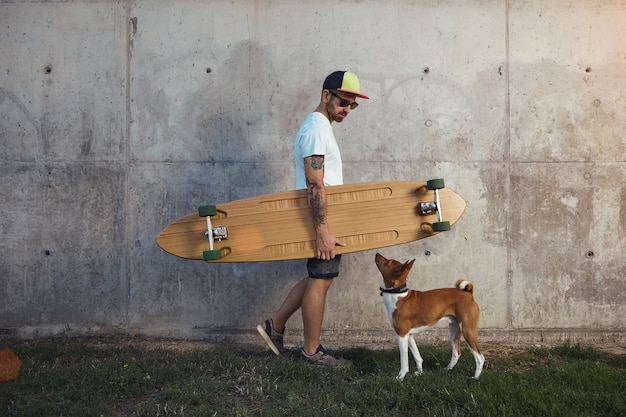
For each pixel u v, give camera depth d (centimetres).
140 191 578
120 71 577
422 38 577
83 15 575
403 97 579
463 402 382
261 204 478
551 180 580
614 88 580
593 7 578
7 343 550
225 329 578
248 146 579
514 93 579
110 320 579
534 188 580
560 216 580
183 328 579
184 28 576
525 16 579
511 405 366
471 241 580
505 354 528
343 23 577
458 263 580
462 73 579
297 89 577
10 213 575
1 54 575
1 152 575
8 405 386
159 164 578
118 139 577
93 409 376
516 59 579
